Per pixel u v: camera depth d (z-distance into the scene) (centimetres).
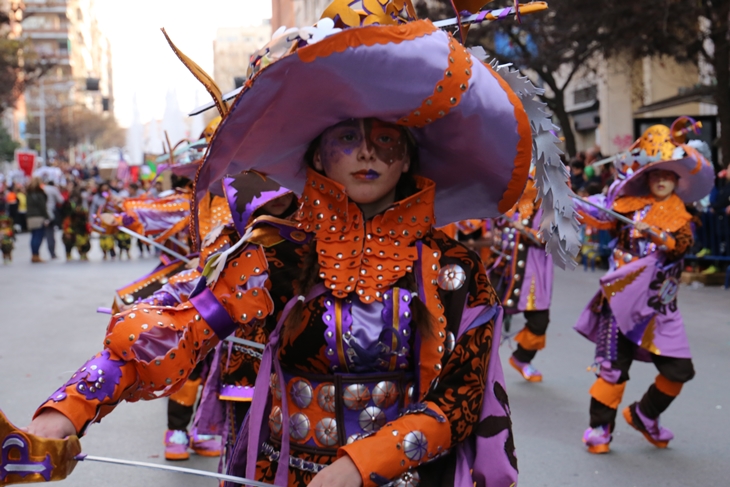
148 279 507
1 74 3781
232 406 350
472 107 191
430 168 219
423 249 200
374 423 196
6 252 1994
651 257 488
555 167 206
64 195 2609
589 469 461
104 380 173
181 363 181
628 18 1569
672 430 530
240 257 193
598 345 498
